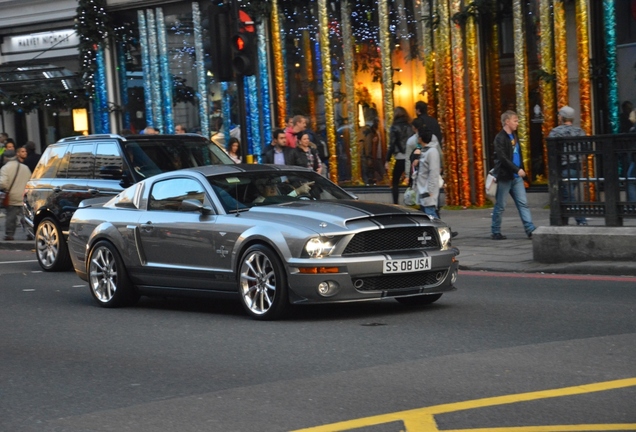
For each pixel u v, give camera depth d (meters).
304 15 25.72
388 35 24.09
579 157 13.98
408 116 24.02
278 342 9.47
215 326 10.62
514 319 10.12
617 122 20.89
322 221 10.38
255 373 8.20
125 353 9.41
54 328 11.13
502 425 6.22
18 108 29.92
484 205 22.78
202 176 11.72
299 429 6.40
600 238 13.66
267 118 26.61
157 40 28.83
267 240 10.47
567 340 8.85
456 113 22.61
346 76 25.08
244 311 11.67
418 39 23.64
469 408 6.67
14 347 10.04
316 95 25.70
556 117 21.55
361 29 24.73
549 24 21.36
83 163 17.11
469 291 12.45
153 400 7.46
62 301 13.38
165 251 11.74
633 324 9.52
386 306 11.44
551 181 14.26
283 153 17.42
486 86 22.86
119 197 12.82
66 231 17.22
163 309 12.24
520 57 21.81
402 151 21.56
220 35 16.56
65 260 17.36
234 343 9.57
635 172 13.48
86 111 31.28
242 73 16.50
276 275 10.41
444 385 7.38
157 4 28.59
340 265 10.09
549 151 14.24
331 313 11.05
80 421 6.95
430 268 10.54
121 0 29.16
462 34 22.50
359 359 8.50
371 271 10.18
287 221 10.52
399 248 10.48
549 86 21.47
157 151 16.69
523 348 8.58
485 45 22.80
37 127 32.75
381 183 24.72
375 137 24.72
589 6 20.89
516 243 16.70
